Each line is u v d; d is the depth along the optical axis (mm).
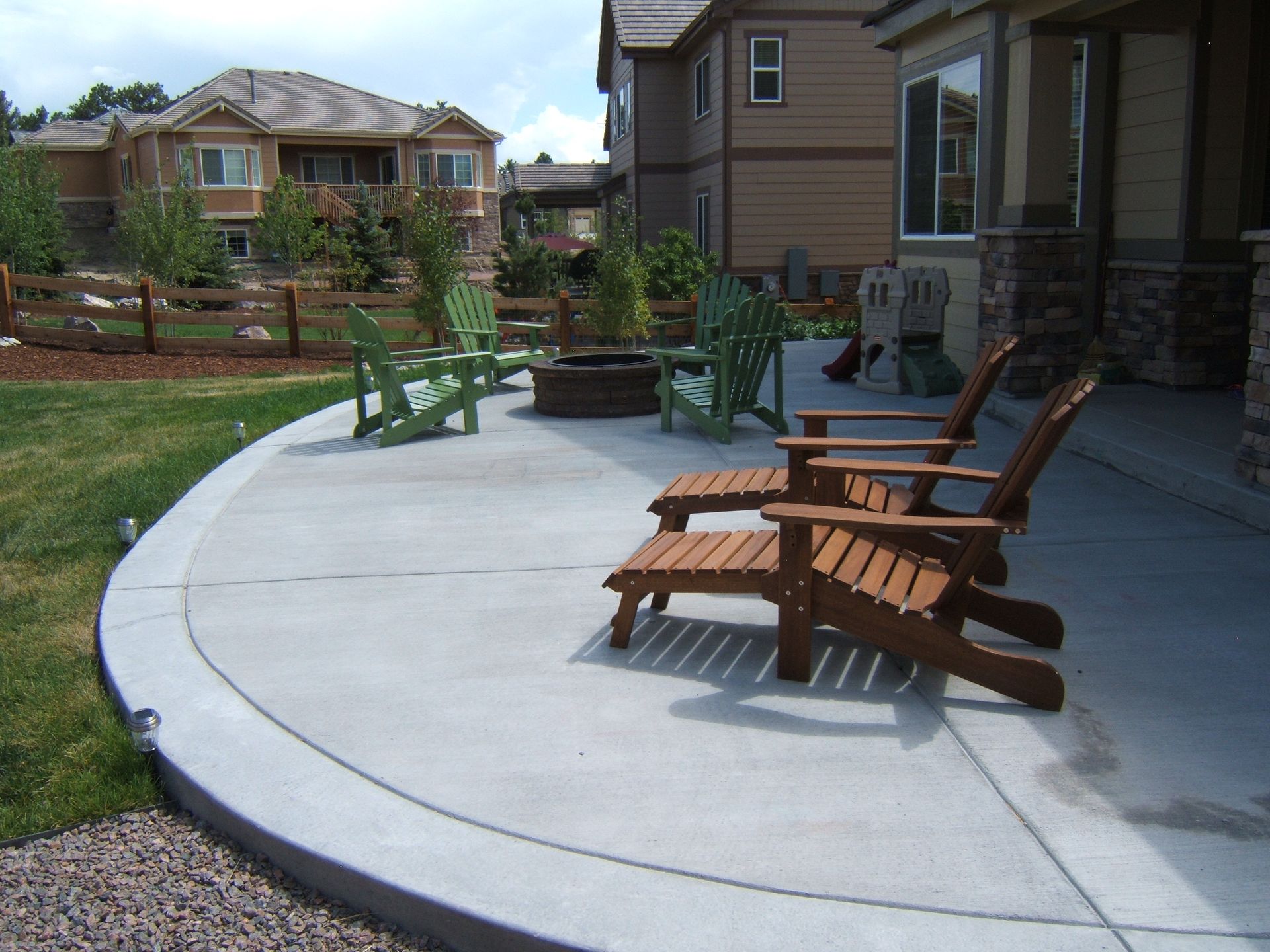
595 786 2701
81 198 36469
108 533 5301
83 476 6559
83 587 4527
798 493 3592
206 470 6629
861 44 18906
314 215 24656
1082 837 2428
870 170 19406
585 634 3752
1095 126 8250
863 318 9211
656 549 3721
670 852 2406
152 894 2471
